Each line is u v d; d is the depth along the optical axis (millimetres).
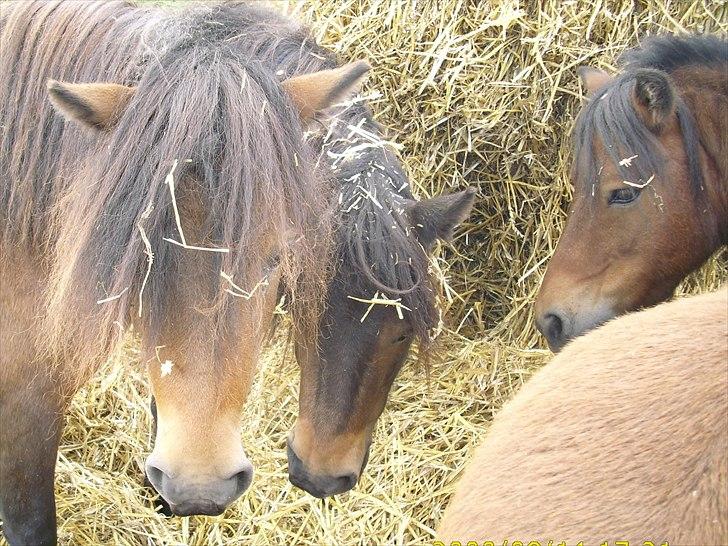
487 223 4309
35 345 2184
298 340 2613
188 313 1610
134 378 3605
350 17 4039
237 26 2391
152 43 1980
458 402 3811
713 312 1160
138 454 3369
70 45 2135
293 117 1764
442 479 3365
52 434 2322
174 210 1557
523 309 4227
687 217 2854
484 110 3904
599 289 2879
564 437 1073
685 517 925
